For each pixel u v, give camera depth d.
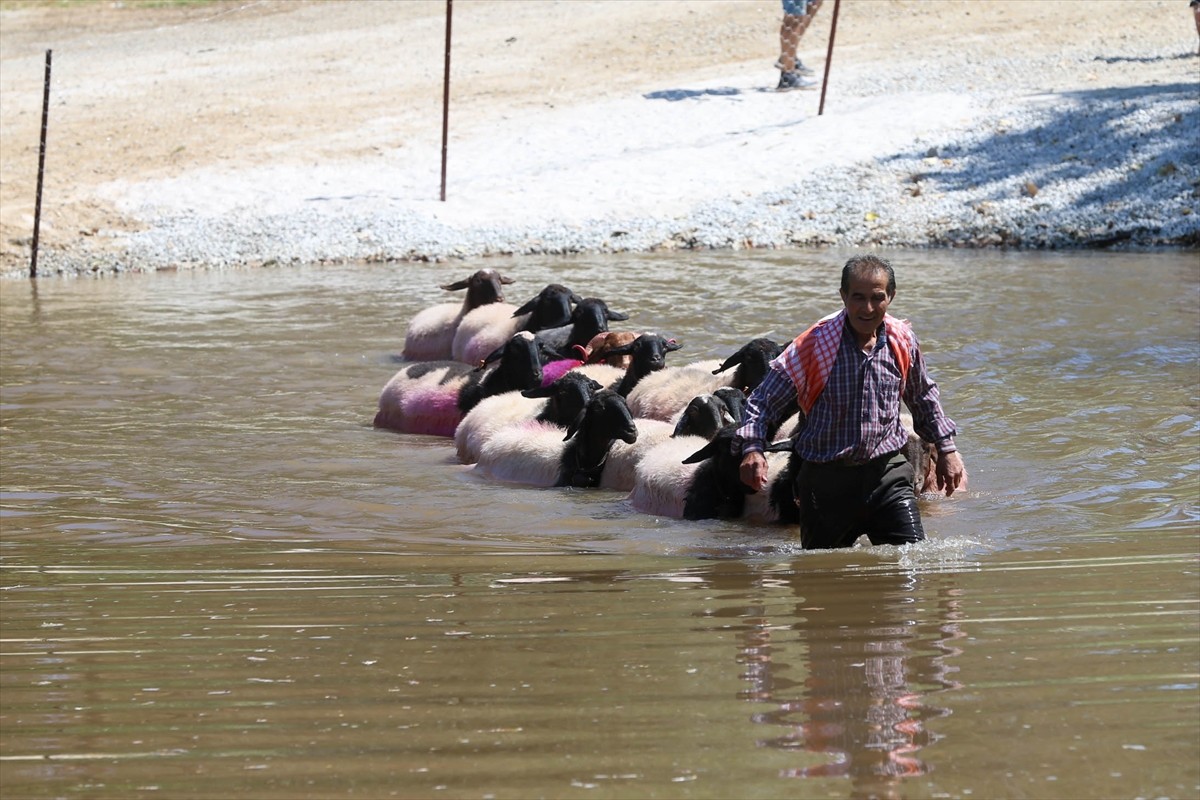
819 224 58.28
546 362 33.81
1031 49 80.19
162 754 11.46
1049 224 55.88
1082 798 10.12
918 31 87.19
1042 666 13.17
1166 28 81.81
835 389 18.81
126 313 44.94
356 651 14.46
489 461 27.22
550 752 11.23
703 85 78.81
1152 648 13.66
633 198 62.12
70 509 23.39
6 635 15.44
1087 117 65.38
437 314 38.84
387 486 25.72
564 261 53.88
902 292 43.62
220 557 19.94
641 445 25.84
